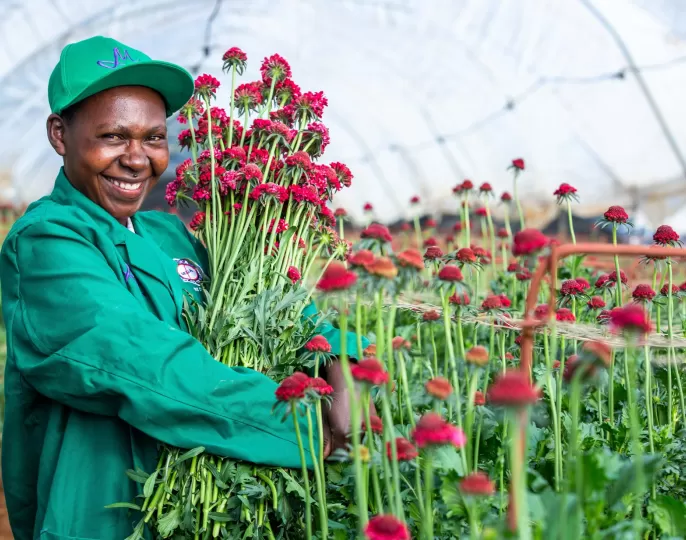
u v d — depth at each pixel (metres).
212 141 2.06
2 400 4.09
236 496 1.69
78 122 1.82
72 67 1.81
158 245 2.09
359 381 1.21
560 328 1.75
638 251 1.20
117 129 1.81
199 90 1.98
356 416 1.21
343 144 17.19
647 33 11.09
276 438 1.70
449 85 14.30
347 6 12.73
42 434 1.87
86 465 1.72
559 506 1.19
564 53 12.03
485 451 1.65
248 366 1.83
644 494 1.56
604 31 11.33
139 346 1.64
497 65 13.12
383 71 14.66
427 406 2.11
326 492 1.79
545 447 1.67
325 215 2.09
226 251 1.95
